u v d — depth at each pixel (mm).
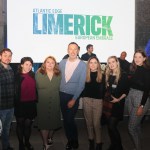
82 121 6793
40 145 5086
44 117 4512
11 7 8359
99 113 4484
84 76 4484
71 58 4652
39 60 8539
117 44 8906
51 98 4500
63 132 5945
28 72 4441
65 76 4641
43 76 4469
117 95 4234
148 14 9211
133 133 4262
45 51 8547
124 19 8883
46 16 8484
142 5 9188
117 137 4348
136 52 4230
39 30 8484
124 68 7703
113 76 4309
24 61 4402
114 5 8797
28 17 8430
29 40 8477
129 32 8938
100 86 4438
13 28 8406
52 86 4492
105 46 8844
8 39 8398
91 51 7961
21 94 4363
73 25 8609
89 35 8711
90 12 8680
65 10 8547
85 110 4566
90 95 4484
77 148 4922
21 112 4414
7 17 8352
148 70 4133
